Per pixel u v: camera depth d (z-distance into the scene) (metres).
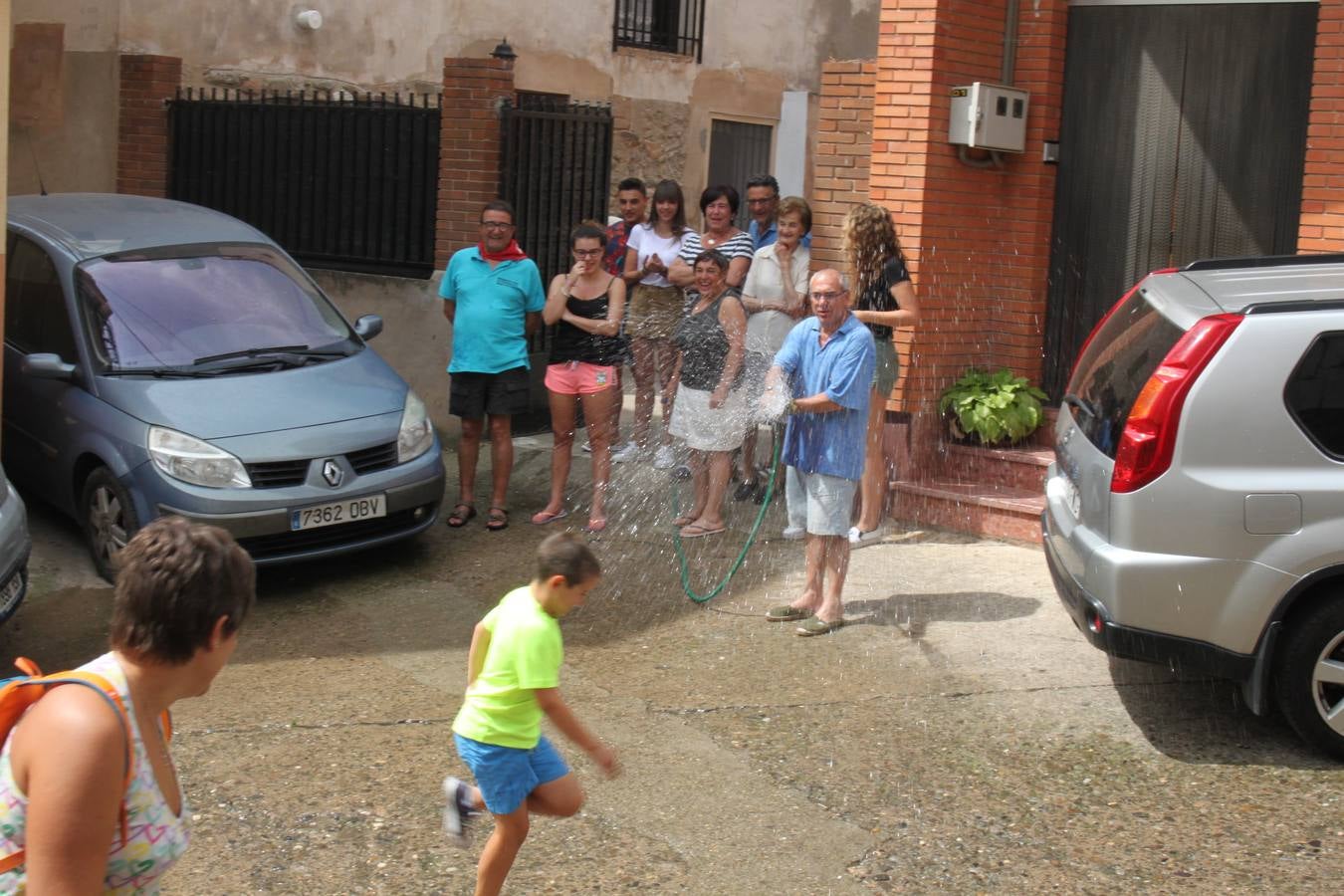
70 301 7.56
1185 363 4.89
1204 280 5.52
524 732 3.78
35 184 12.44
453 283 8.25
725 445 8.02
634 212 9.40
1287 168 8.09
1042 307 8.94
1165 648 4.96
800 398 6.45
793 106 18.14
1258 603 4.88
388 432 7.37
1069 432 5.80
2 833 2.09
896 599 7.04
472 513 8.38
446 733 5.38
